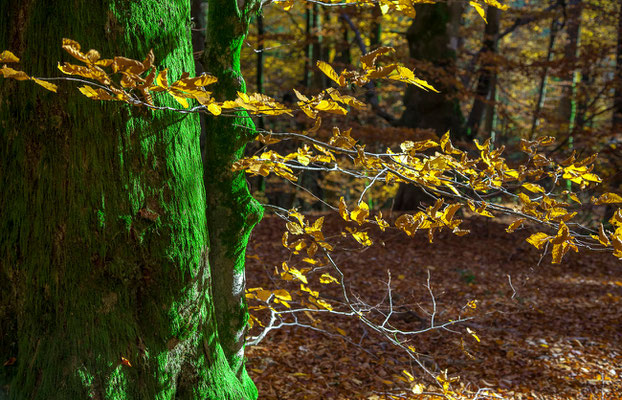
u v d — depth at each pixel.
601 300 8.19
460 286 8.68
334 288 8.16
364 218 2.32
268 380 5.05
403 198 13.86
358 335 6.38
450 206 2.18
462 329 6.75
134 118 2.15
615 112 13.01
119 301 2.17
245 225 2.79
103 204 2.12
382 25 19.08
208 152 2.75
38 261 2.15
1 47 2.18
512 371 5.62
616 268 10.08
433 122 13.20
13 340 2.24
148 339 2.23
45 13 2.08
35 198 2.14
